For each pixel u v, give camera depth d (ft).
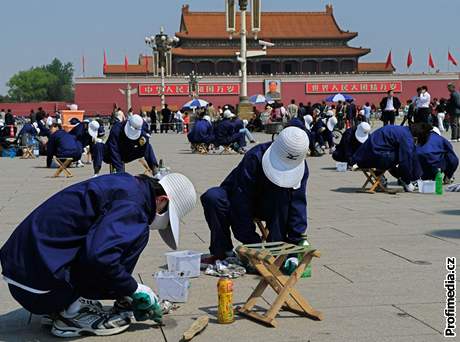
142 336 16.87
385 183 45.65
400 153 43.21
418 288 20.67
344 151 58.95
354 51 309.63
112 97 261.44
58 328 16.90
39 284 15.94
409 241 28.07
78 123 68.90
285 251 18.17
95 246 15.42
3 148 89.35
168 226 17.94
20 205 41.29
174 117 163.53
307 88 268.62
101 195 16.12
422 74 275.39
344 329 16.98
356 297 19.77
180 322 17.88
